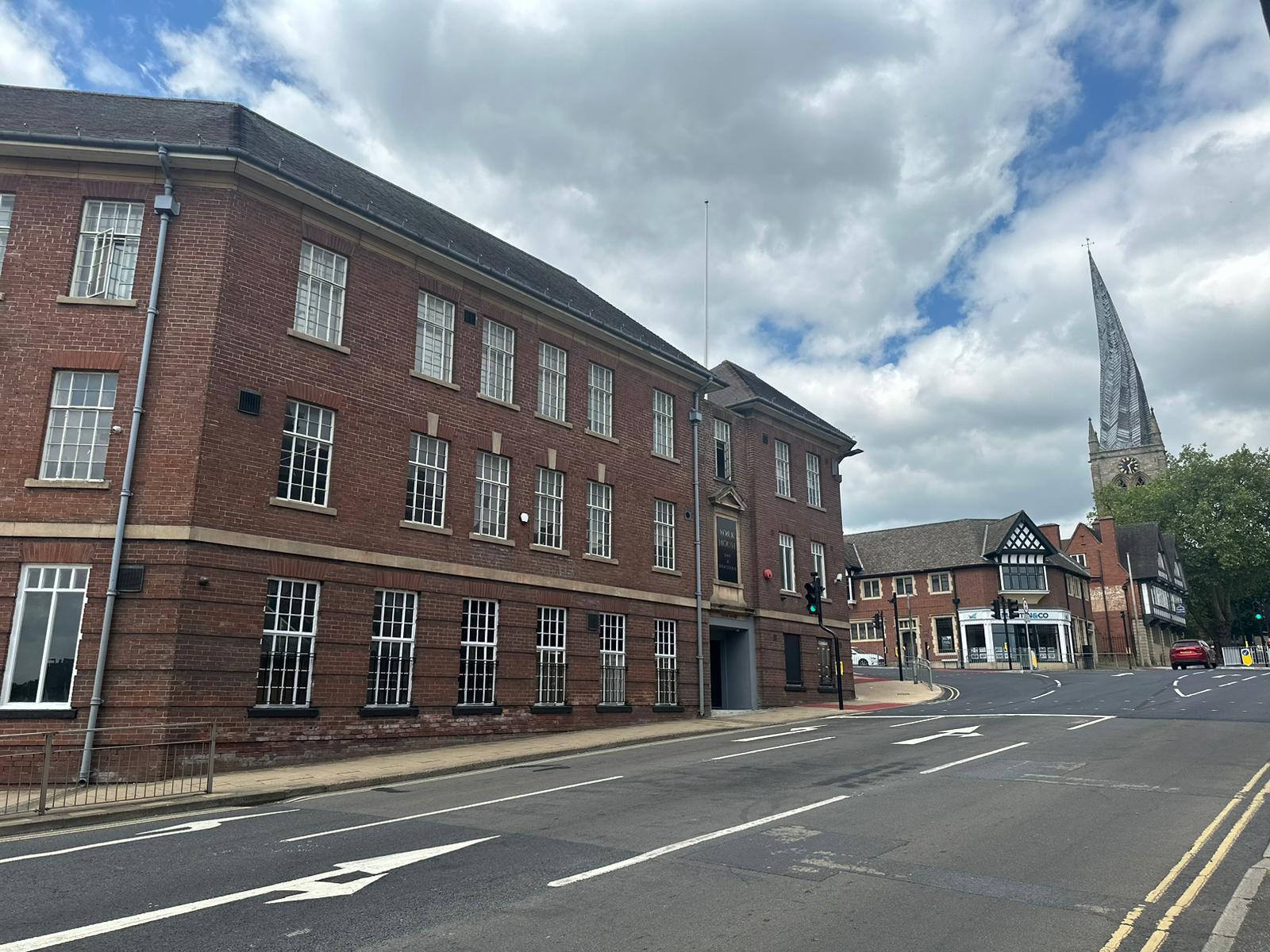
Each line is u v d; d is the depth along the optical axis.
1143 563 76.75
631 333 27.20
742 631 29.72
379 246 19.67
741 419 31.45
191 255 16.55
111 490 15.43
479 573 20.59
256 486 16.56
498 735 20.31
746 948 5.90
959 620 65.06
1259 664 66.38
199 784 13.84
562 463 23.50
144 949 5.95
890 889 7.22
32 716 14.47
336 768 15.79
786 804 11.00
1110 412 118.00
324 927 6.36
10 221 16.34
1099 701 26.84
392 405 19.42
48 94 19.80
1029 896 7.02
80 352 15.91
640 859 8.27
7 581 14.95
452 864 8.18
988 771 13.34
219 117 19.41
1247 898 6.93
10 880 7.88
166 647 14.93
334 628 17.45
